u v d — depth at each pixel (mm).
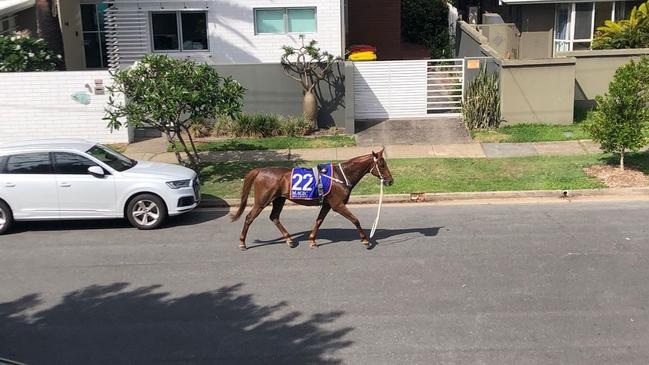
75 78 19250
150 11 22172
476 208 14141
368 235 12500
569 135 18750
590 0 23359
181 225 13641
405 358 7754
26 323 9086
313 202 11625
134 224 13383
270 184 11570
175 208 13414
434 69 21875
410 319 8789
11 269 11250
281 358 7859
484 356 7750
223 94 16156
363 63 20562
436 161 17328
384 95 20797
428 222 13219
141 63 16016
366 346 8086
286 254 11555
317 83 20422
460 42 28219
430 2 32250
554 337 8164
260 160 17891
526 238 11922
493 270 10414
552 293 9469
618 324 8469
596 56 20391
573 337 8156
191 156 16703
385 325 8633
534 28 24984
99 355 8070
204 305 9477
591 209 13672
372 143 19109
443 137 19250
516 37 25641
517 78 19453
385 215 13883
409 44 32312
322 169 11539
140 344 8328
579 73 20578
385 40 29141
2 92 19312
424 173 16406
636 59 20375
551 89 19484
